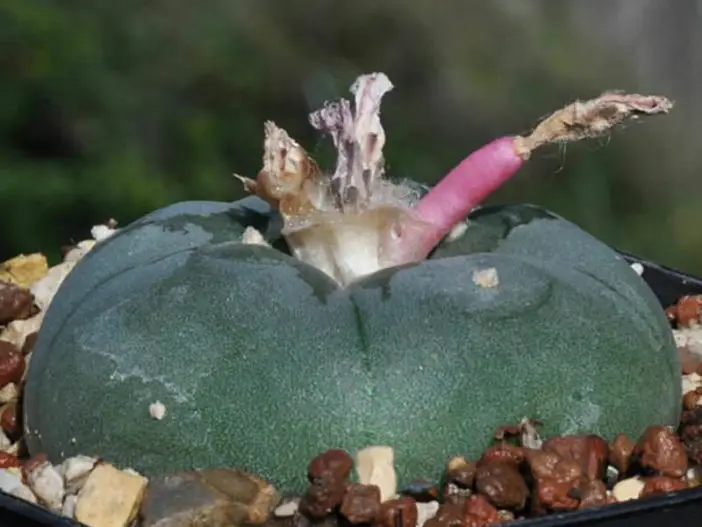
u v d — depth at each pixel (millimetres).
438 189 213
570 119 212
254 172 505
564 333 200
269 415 194
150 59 511
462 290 201
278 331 197
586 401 199
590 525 183
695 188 512
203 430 195
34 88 485
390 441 193
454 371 195
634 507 185
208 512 193
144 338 199
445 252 216
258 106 522
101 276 210
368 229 210
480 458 195
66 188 460
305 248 210
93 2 511
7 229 449
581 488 193
